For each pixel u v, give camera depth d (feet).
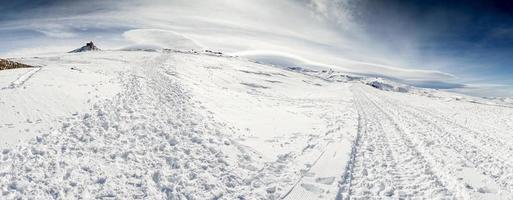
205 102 69.46
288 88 175.42
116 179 29.55
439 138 54.13
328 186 30.71
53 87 60.85
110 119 47.26
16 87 57.36
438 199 27.89
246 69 240.53
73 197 25.79
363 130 60.23
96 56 220.23
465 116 90.89
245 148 41.73
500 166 38.17
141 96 68.08
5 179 27.27
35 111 46.24
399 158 40.45
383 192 29.35
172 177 30.76
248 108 75.51
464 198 28.17
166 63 172.76
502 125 74.13
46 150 33.83
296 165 37.22
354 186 30.76
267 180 31.99
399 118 79.87
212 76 152.97
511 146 49.62
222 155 37.78
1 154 31.73
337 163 37.99
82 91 62.75
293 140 50.08
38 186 26.81
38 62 175.11
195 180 30.63
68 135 39.04
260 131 53.93
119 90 72.69
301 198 28.02
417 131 60.59
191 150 38.47
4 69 87.86
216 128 49.01
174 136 42.63
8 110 44.73
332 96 153.79
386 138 52.90
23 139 36.11
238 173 33.50
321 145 47.11
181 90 79.87
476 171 35.94
